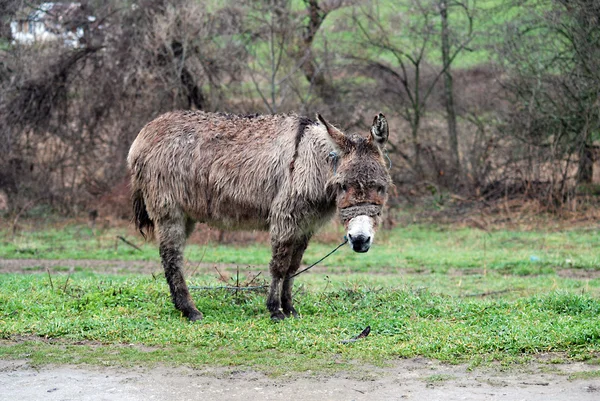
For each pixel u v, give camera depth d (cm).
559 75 1825
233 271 1193
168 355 599
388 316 729
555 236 1587
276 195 704
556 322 673
